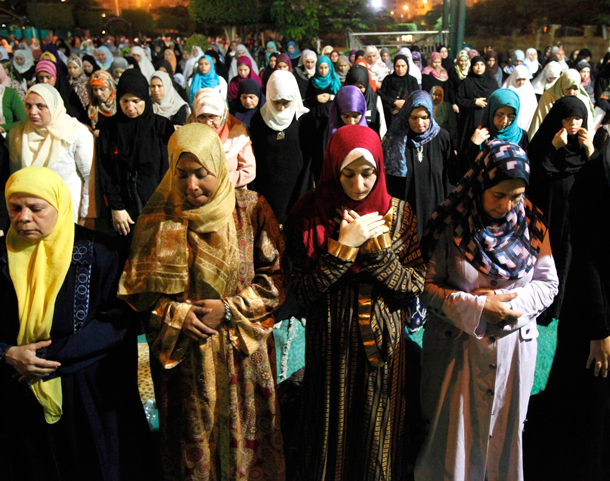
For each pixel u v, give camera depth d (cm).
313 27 2077
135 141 327
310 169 381
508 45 2089
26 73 955
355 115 351
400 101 607
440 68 843
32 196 153
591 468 183
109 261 168
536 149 319
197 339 162
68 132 316
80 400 167
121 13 2723
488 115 350
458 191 177
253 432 177
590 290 171
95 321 168
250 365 171
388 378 175
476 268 171
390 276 164
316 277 163
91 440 170
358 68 481
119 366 175
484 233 171
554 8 2061
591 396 178
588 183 173
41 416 167
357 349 171
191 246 162
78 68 636
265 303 170
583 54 1029
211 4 2297
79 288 164
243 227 171
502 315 167
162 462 178
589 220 171
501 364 176
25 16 2280
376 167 163
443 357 184
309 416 179
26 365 157
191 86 629
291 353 300
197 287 165
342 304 171
